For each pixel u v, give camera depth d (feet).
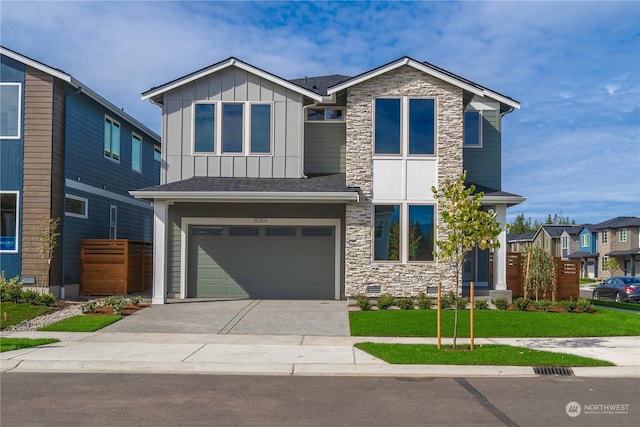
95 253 66.33
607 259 181.57
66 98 63.72
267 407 24.86
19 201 60.03
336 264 64.85
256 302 60.85
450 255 38.11
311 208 65.10
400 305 56.18
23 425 22.04
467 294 59.11
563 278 68.13
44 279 59.72
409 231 59.82
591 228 195.62
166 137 64.28
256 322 48.75
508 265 68.39
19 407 24.66
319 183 61.21
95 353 36.37
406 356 35.14
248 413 23.86
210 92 64.44
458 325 47.21
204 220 65.21
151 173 94.22
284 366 33.17
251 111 64.44
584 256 193.88
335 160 66.95
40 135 60.54
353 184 59.82
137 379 30.48
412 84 60.23
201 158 64.18
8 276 59.67
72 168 65.36
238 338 42.39
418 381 30.48
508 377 31.76
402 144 60.08
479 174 68.18
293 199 57.06
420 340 41.96
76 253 66.18
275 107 64.44
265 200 57.67
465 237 37.65
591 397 27.09
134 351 37.14
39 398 26.22
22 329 45.70
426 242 59.77
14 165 60.34
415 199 59.88
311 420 22.95
